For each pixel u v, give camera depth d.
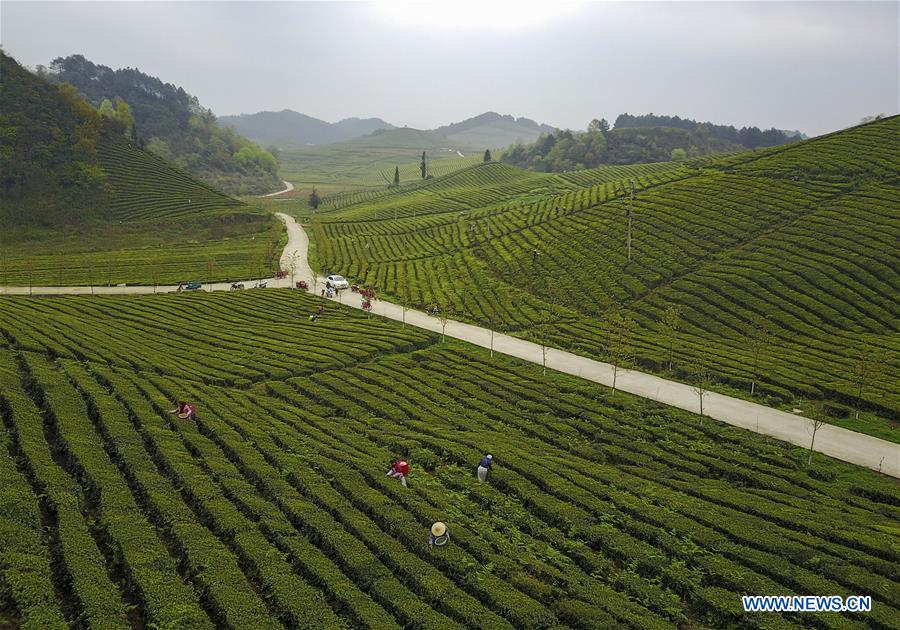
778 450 44.09
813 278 78.69
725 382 58.47
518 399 54.78
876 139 119.00
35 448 35.62
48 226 157.50
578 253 106.56
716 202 110.75
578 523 32.47
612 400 54.28
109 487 32.22
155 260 127.94
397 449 43.34
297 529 30.91
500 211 162.38
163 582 24.91
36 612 22.20
